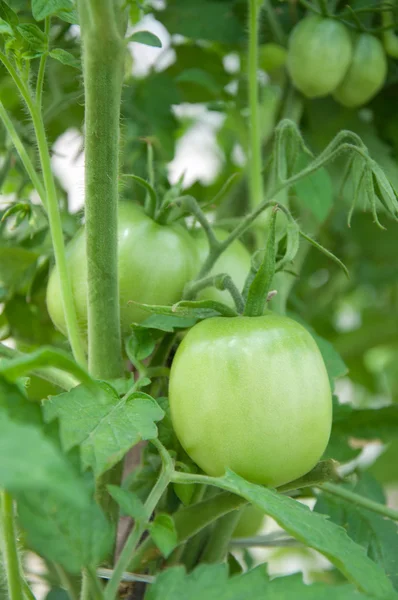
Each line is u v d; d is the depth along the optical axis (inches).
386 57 27.7
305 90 26.2
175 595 16.1
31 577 23.4
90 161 18.3
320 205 24.0
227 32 28.0
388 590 16.1
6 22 18.5
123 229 20.5
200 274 20.6
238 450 17.9
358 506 22.5
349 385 43.6
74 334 20.1
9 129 20.4
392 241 32.9
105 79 17.8
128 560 16.3
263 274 18.6
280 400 17.8
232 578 16.2
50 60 26.5
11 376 14.9
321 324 38.2
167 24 28.0
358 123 27.8
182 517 19.3
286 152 21.5
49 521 15.4
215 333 18.3
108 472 19.6
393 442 34.0
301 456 18.1
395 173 27.7
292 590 15.7
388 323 37.9
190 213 21.3
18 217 22.1
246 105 31.5
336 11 27.7
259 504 16.5
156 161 26.6
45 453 13.3
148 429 17.2
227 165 36.3
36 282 24.5
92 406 17.5
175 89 28.6
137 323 20.6
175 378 18.4
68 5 18.5
